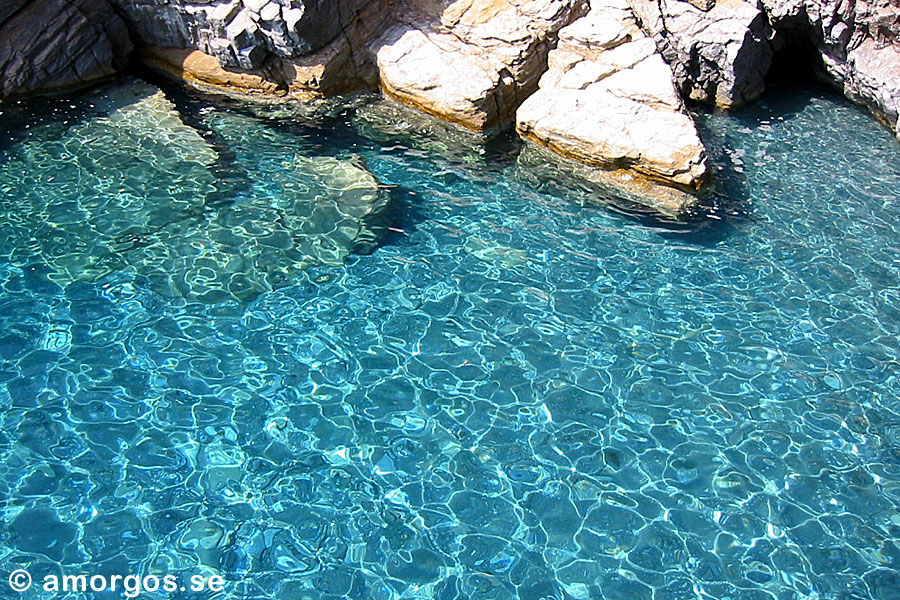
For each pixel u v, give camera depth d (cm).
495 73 1048
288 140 1019
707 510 590
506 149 1026
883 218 917
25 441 615
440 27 1109
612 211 916
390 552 549
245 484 592
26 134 988
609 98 993
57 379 670
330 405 660
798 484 613
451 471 610
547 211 912
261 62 1100
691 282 813
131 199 885
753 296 799
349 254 826
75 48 1077
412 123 1066
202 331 725
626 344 737
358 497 587
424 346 723
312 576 531
